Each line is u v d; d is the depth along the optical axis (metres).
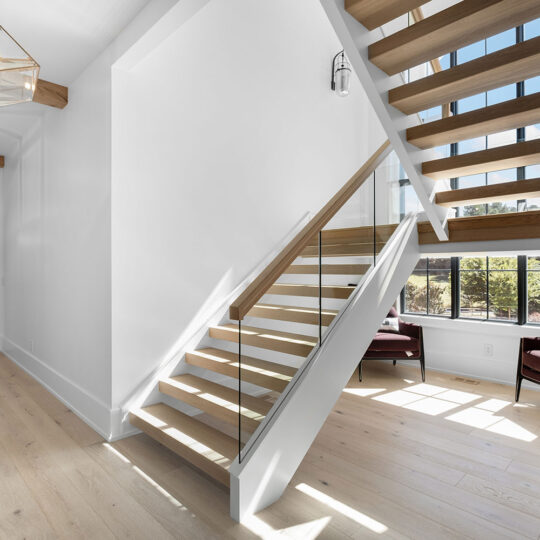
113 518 1.96
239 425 2.04
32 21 2.65
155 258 3.10
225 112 3.61
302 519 1.95
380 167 2.97
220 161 3.57
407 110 2.49
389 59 2.17
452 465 2.52
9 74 2.06
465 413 3.44
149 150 3.06
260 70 3.95
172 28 2.43
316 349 2.38
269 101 4.04
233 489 1.95
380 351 4.43
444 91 2.21
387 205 3.06
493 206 4.64
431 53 2.11
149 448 2.72
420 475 2.39
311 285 2.36
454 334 4.68
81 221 3.33
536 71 1.99
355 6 1.96
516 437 2.95
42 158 4.20
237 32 3.74
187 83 3.32
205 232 3.45
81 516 1.97
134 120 2.98
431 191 2.88
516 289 4.35
